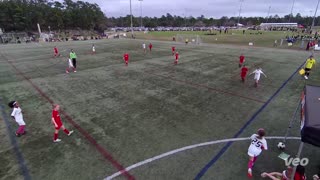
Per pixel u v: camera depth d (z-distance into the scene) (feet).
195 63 70.54
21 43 157.28
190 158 21.70
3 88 46.19
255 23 549.54
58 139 25.34
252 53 91.56
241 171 19.77
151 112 32.55
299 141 24.56
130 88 44.42
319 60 74.59
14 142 25.03
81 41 165.99
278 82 48.08
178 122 29.25
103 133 26.63
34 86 47.16
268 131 26.84
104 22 351.87
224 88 43.91
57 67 66.90
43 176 19.40
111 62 73.61
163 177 19.08
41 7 267.59
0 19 220.02
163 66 66.23
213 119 30.07
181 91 42.19
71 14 283.79
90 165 20.80
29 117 31.58
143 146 23.76
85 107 34.86
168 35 224.12
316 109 16.46
